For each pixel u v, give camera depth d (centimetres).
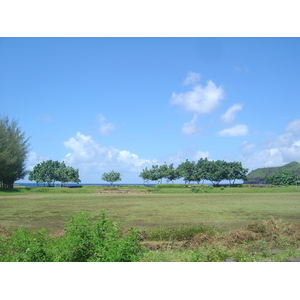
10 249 782
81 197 3856
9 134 5581
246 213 2056
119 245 713
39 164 7519
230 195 4184
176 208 2425
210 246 950
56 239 809
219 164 7438
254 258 780
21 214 2083
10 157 5381
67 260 702
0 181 5566
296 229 1133
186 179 7594
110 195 4331
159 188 5544
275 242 1022
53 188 5297
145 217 1875
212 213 2069
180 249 955
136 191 5178
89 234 751
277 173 8550
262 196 3909
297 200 3192
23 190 5156
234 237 1054
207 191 5081
